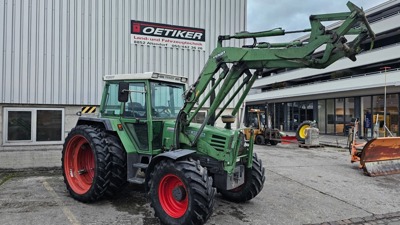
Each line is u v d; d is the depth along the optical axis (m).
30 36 7.57
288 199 5.67
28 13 7.55
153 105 5.20
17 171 7.61
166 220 4.17
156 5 8.66
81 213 4.70
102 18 8.18
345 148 14.52
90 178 5.67
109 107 5.75
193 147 4.86
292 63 3.95
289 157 11.07
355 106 21.56
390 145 8.14
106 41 8.22
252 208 5.12
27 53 7.55
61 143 7.98
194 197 3.94
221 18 9.43
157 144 5.18
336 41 3.52
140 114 5.22
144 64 8.53
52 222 4.30
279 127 29.95
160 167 4.35
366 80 19.44
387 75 17.97
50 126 7.88
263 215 4.79
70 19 7.91
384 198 5.88
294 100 27.67
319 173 8.10
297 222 4.54
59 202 5.25
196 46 9.10
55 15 7.77
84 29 8.03
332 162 10.04
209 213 3.99
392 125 18.78
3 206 5.00
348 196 5.96
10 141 7.53
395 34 21.98
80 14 7.99
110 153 5.14
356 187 6.67
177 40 8.89
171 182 4.36
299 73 30.66
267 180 7.14
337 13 3.57
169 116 5.45
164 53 8.75
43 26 7.68
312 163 9.75
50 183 6.56
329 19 3.63
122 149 5.28
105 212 4.77
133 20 8.43
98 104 8.20
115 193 5.41
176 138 4.83
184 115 4.88
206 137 4.77
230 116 4.96
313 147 14.76
